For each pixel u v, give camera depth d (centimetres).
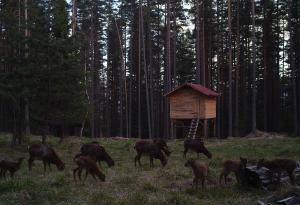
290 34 4747
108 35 6412
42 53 2666
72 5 4484
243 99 5719
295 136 3928
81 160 1614
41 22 2722
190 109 3841
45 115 2805
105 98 6662
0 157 2347
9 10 2873
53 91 2712
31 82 2616
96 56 6203
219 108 5444
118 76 6538
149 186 1498
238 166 1508
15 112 2845
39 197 1339
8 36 2709
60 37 2772
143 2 5728
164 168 1983
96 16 5984
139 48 5400
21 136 2864
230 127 4512
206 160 2294
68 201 1296
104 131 6588
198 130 4128
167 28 5128
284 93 5828
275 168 1493
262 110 5781
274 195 1302
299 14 5134
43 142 2864
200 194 1398
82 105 2861
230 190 1444
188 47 6334
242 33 5606
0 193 1414
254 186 1473
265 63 5362
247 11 5481
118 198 1328
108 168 1998
